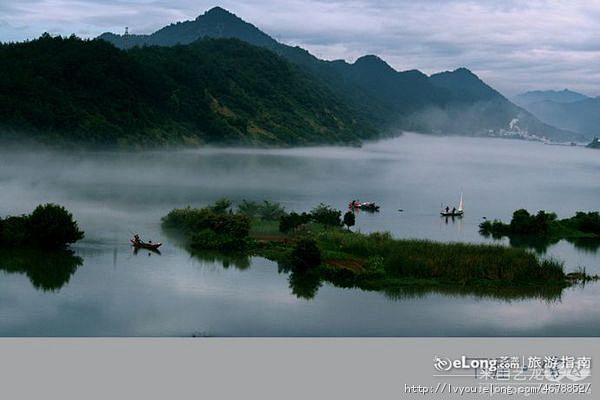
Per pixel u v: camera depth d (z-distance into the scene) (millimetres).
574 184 186750
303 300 50125
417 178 185750
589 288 56781
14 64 193500
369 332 43250
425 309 49000
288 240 69938
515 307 50406
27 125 171375
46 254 61344
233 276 56344
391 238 68125
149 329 42125
